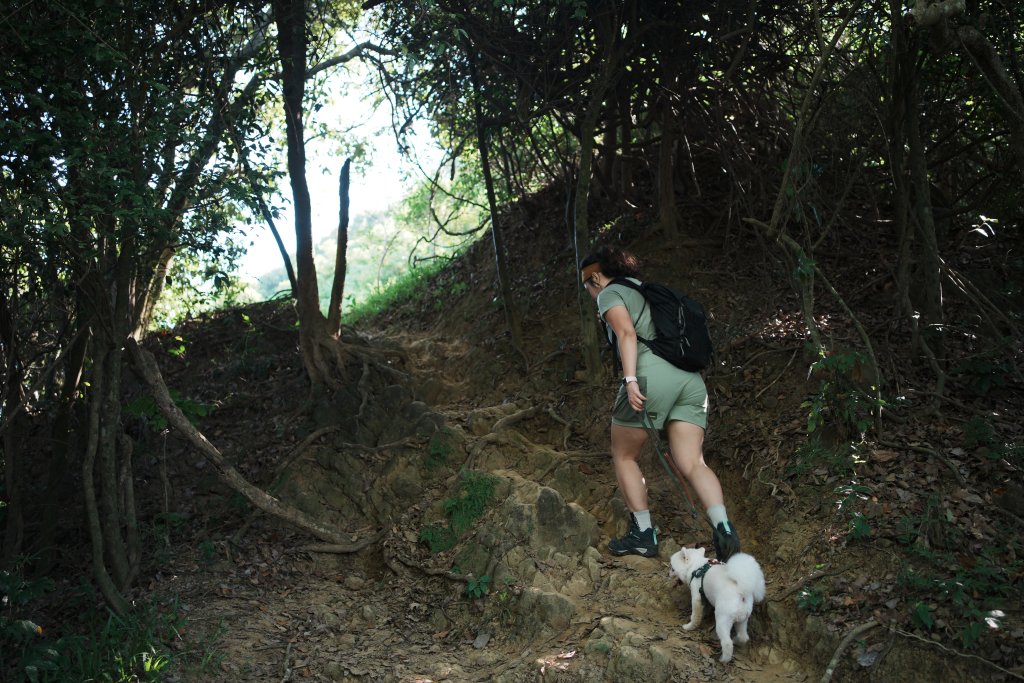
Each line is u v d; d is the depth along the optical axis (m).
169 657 3.85
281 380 6.87
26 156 4.08
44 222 3.92
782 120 6.61
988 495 3.74
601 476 5.00
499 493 4.79
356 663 3.83
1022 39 4.97
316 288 6.72
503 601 4.04
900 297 4.91
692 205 7.29
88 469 4.47
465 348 7.27
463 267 8.89
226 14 5.73
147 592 4.52
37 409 5.83
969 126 6.00
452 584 4.33
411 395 6.38
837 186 6.28
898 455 4.09
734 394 5.15
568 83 5.96
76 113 4.09
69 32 4.05
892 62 4.78
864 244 6.29
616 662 3.33
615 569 4.07
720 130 6.58
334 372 6.57
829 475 4.12
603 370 5.91
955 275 4.85
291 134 6.47
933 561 3.42
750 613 3.35
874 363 4.19
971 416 4.39
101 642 3.85
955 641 3.10
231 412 6.59
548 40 5.63
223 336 7.85
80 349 5.18
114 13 4.29
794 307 5.81
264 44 6.38
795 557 3.81
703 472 3.78
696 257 6.71
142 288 5.63
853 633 3.22
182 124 4.73
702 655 3.37
